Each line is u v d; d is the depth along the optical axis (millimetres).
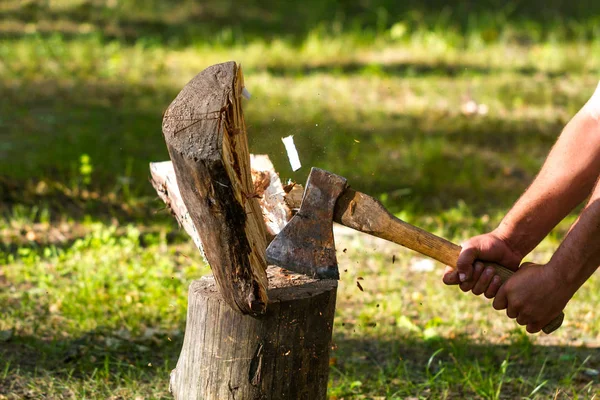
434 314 8742
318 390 5219
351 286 9352
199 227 4527
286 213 5551
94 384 6930
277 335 4996
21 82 16891
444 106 16344
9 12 21781
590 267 5039
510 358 7754
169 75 18078
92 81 17344
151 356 7527
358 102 16375
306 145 13750
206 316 5121
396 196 12031
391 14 23344
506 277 5348
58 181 11852
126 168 12609
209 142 4254
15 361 7254
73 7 22469
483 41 21156
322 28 21719
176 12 22828
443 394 6992
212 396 5137
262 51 19906
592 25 22219
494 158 13891
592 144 5461
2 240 10102
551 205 5527
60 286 8812
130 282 8914
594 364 7648
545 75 18688
